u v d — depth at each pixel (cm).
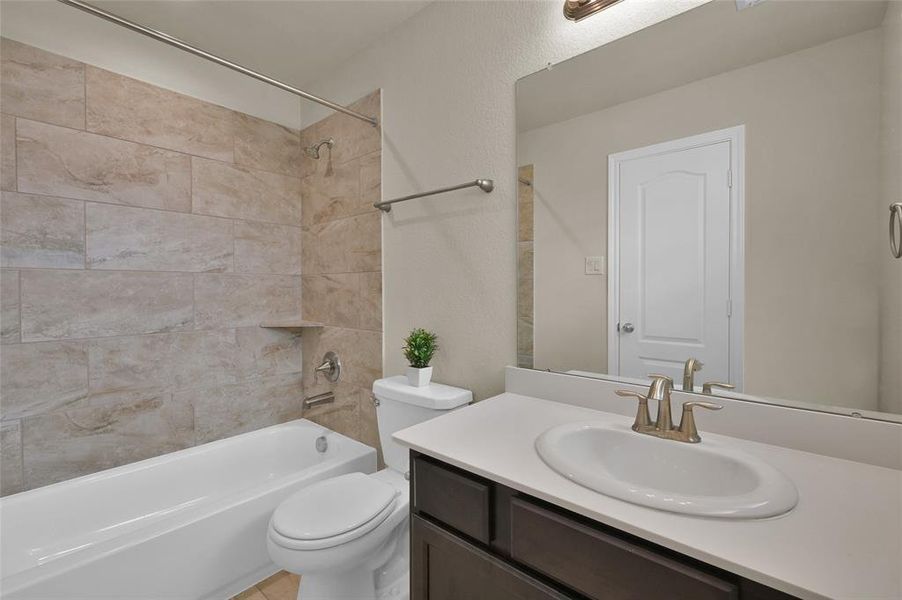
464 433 110
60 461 178
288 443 234
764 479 79
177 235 210
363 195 217
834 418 95
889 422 90
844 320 95
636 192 125
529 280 150
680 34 117
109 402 191
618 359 129
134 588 134
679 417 116
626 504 73
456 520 95
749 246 106
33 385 172
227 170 228
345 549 129
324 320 245
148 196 200
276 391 252
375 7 183
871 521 68
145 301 201
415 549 104
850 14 94
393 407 170
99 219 187
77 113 180
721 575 61
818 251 98
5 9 162
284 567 127
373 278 212
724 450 94
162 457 196
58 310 177
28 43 168
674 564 64
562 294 142
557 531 77
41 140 171
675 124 118
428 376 174
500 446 101
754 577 56
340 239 232
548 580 80
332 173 236
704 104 113
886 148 90
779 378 103
